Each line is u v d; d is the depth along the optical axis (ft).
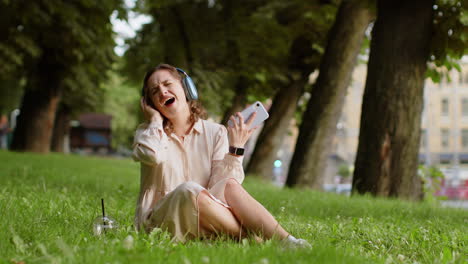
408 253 12.59
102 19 63.52
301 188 47.11
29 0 59.52
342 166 175.63
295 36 66.03
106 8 61.67
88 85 87.04
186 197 11.75
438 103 194.29
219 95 72.18
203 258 8.95
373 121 35.81
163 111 13.05
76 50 66.80
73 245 10.73
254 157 70.59
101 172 49.29
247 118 12.87
